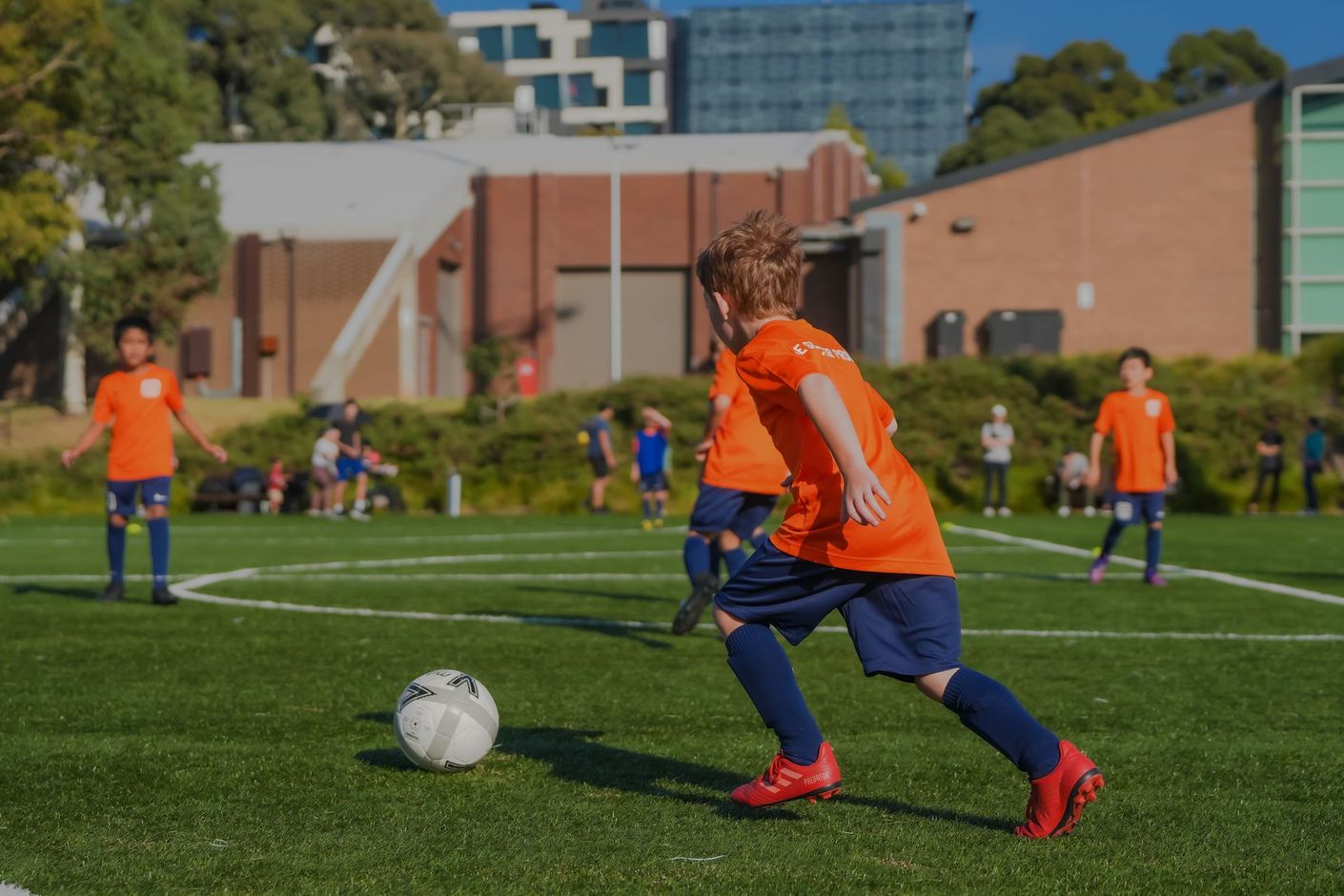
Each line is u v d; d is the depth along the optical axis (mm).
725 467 11484
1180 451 38594
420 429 40094
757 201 66562
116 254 53969
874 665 5215
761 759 6793
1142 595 15633
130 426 14219
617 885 4625
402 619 13055
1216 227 58281
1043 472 38156
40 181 44406
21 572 18828
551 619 13070
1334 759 6902
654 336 67688
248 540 26672
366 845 5152
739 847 5117
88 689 8961
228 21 103562
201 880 4703
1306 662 10461
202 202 54688
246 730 7535
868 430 5254
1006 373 40344
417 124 125375
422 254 62438
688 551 11680
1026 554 22484
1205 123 58250
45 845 5168
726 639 5508
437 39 122438
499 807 5773
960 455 38656
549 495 39281
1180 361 41656
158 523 14234
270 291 60156
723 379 11562
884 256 59406
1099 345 58719
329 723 7773
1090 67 142500
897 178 123812
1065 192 58844
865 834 5316
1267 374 40875
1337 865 4930
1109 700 8719
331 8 122625
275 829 5406
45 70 44000
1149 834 5359
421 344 62469
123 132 53250
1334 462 38688
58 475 39312
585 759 6789
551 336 67500
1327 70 56688
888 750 7008
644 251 67125
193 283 56062
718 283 5473
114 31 52156
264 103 105625
